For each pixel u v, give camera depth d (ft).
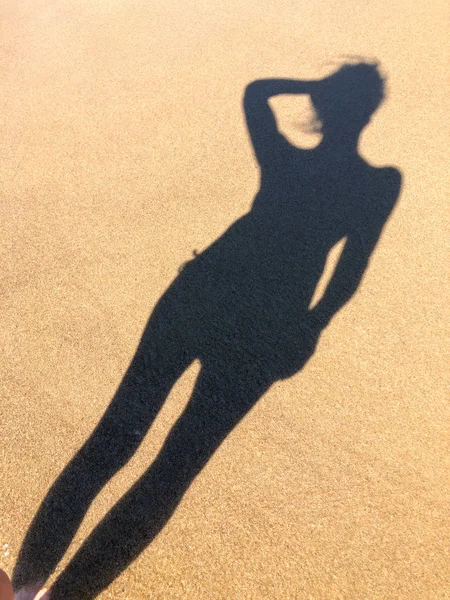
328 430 3.53
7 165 5.47
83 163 5.42
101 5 8.04
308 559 3.08
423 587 2.97
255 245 4.57
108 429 3.59
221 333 4.03
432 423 3.54
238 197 4.96
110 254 4.59
